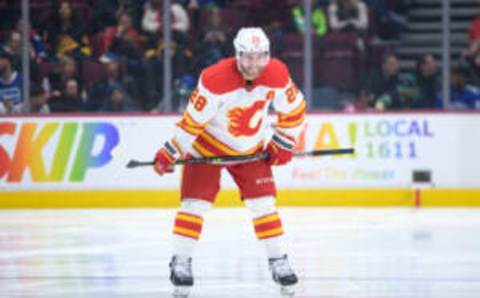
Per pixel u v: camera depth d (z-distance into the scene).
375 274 16.31
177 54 26.48
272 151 14.12
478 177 26.02
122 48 26.55
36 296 14.42
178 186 26.23
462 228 22.00
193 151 14.01
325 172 26.16
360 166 26.11
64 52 26.55
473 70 26.50
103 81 26.62
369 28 27.20
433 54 27.64
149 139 26.23
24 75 26.34
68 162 26.25
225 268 16.95
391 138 26.09
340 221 23.28
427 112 26.05
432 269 16.80
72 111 26.58
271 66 13.51
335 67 26.75
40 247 19.55
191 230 13.91
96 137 26.25
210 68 13.38
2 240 20.53
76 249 19.25
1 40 26.33
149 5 26.56
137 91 26.61
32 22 26.48
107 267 17.12
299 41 26.77
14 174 26.25
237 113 13.48
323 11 27.02
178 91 26.50
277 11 26.91
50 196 26.27
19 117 26.17
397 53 27.52
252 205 13.98
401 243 19.83
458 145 26.02
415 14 27.61
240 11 26.88
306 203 26.19
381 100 26.64
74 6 26.53
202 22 26.67
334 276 16.14
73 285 15.36
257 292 14.72
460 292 14.66
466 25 27.72
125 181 26.25
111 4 26.56
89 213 25.23
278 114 14.05
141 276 16.19
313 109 26.72
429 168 26.09
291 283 13.87
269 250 14.01
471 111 25.95
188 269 13.95
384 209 25.72
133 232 21.61
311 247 19.38
